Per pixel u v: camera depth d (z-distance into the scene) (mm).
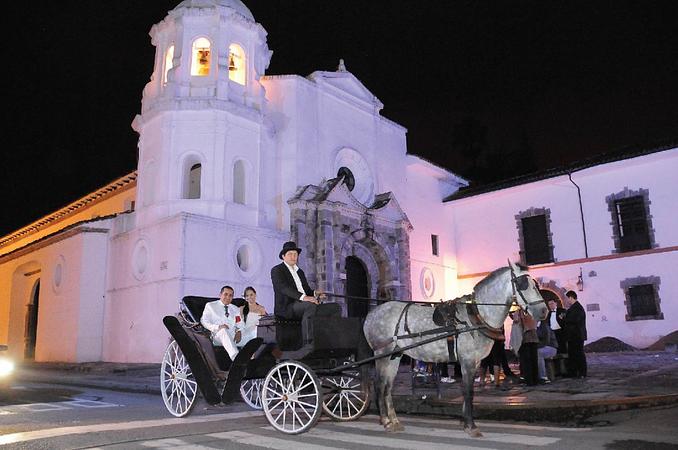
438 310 8148
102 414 9797
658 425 7848
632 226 26172
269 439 7219
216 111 22156
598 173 27250
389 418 8000
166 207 21453
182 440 7148
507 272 7969
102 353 23531
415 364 12344
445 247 32219
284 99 25281
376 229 26500
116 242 24031
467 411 7559
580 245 27516
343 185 25016
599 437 7074
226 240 21234
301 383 8023
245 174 22984
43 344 26484
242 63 24125
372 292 26125
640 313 25141
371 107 29312
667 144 25312
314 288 23375
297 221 23625
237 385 8492
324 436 7457
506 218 30719
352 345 8742
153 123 22906
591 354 22656
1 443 6762
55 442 6855
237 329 9711
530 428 8000
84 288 23812
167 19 23859
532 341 11914
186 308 9859
